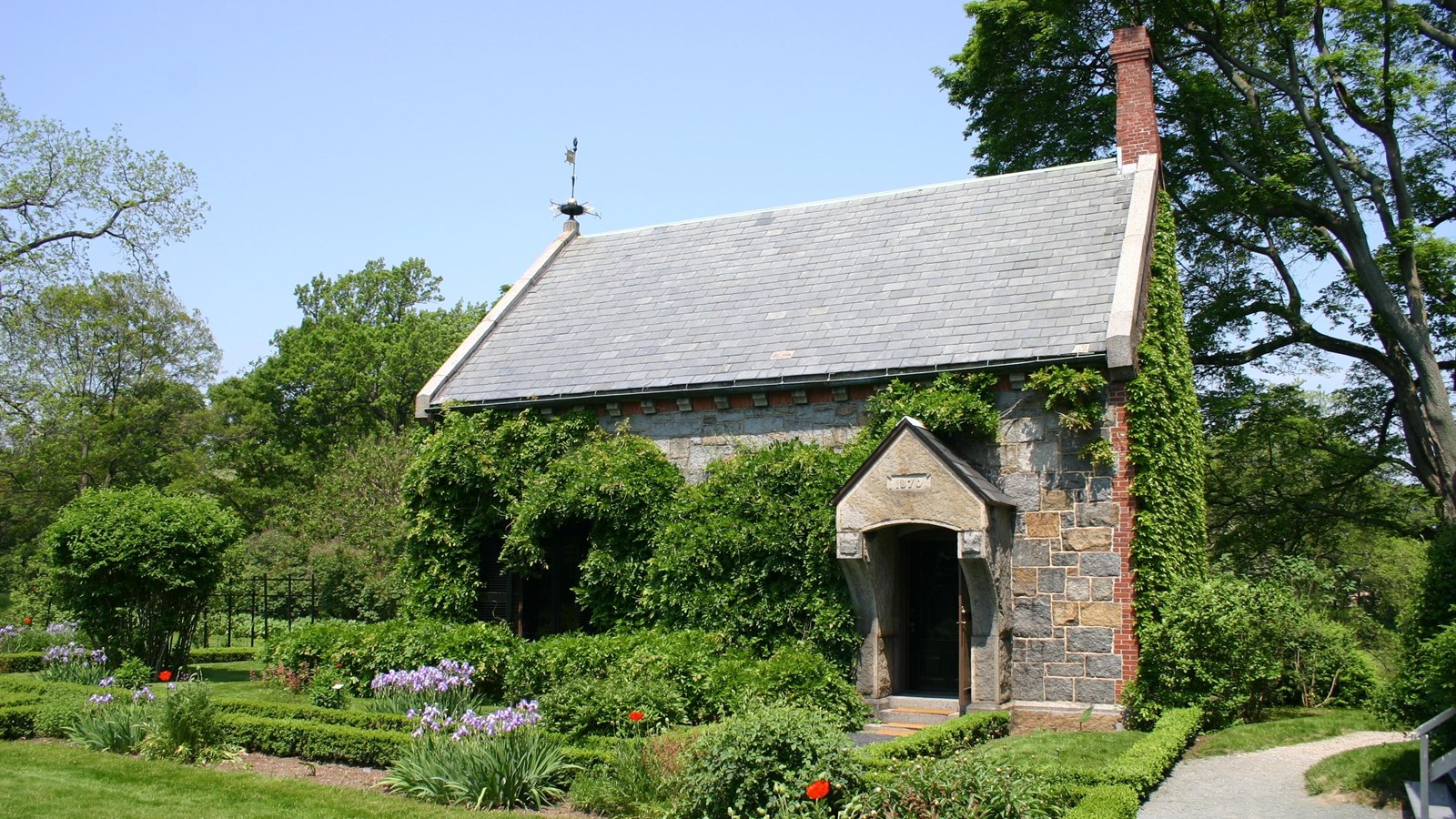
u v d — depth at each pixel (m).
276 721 14.19
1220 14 28.36
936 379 17.19
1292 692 17.97
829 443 18.14
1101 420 16.20
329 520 36.62
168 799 11.21
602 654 15.61
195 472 49.50
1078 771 11.79
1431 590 11.59
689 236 24.25
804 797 9.34
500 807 11.27
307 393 55.53
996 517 16.06
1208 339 30.17
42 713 14.91
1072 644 16.02
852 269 20.70
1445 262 25.91
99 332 49.28
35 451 45.53
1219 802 11.76
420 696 15.38
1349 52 26.62
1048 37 28.56
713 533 17.86
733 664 15.50
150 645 19.67
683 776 10.28
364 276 60.69
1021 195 20.80
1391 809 11.23
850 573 16.58
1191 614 15.30
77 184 35.53
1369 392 30.47
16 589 36.38
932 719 16.09
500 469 20.61
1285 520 29.84
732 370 19.02
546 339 22.38
